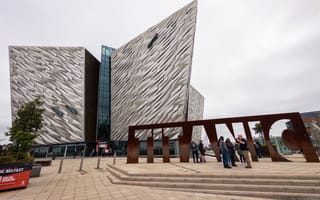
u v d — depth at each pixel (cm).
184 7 3278
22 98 4031
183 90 2809
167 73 3198
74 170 1317
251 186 543
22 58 4341
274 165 891
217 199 484
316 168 711
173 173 720
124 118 3862
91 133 4162
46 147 3653
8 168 692
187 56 2883
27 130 1153
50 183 813
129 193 576
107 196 549
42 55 4350
